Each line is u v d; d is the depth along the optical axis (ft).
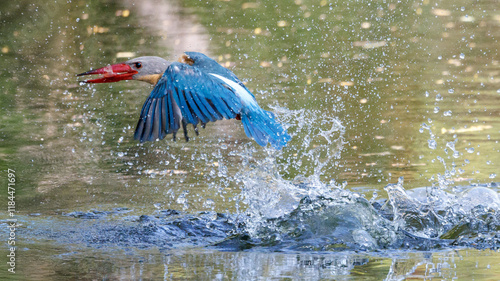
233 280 20.21
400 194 29.32
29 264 22.30
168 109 23.50
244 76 54.90
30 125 44.24
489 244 24.71
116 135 42.60
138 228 27.07
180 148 40.19
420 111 46.42
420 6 81.25
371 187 32.78
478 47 64.44
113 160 37.86
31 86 53.52
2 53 62.54
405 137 41.24
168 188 33.12
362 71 56.85
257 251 23.95
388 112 46.29
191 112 23.70
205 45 65.10
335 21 74.38
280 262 22.38
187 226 27.25
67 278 20.68
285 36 68.74
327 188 28.99
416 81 54.03
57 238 25.84
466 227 26.63
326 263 22.16
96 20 74.84
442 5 82.17
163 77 24.13
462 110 46.65
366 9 79.82
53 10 75.87
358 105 47.80
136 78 27.48
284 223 26.27
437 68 57.93
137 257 23.21
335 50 63.52
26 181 34.12
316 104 47.62
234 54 62.18
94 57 61.31
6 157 37.78
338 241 24.82
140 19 75.97
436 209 28.27
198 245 24.94
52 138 41.60
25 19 72.08
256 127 24.71
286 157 38.09
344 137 41.42
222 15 77.05
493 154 37.73
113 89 53.98
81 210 29.68
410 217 27.53
